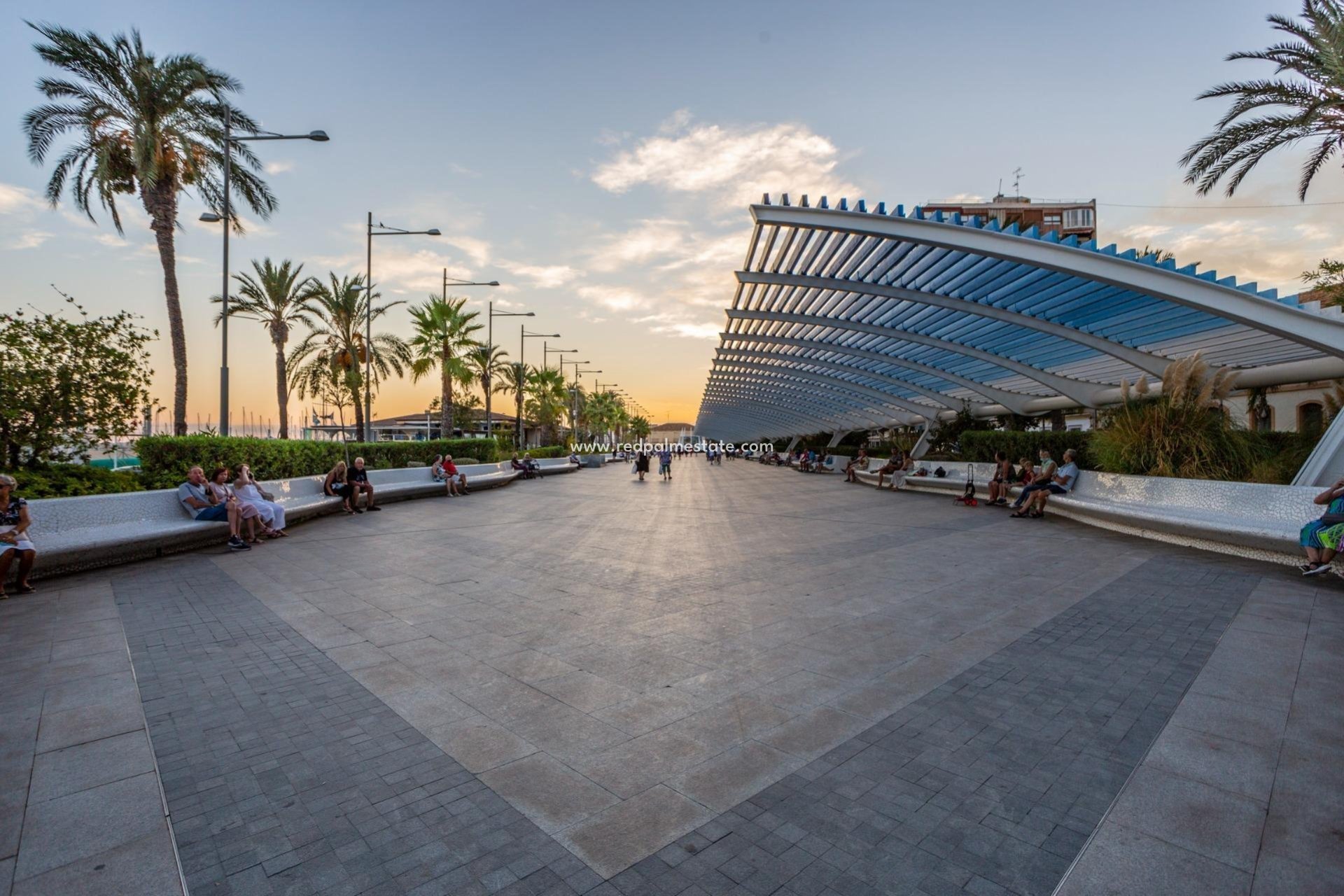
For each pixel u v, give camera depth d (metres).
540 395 60.88
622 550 9.51
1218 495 9.08
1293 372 12.91
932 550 9.26
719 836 2.62
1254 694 3.89
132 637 5.20
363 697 4.02
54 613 5.91
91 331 10.65
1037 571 7.64
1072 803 2.82
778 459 51.91
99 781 3.00
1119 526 11.25
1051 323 14.83
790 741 3.43
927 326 18.88
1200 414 11.00
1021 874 2.37
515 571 7.95
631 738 3.47
